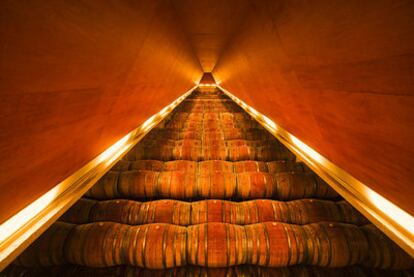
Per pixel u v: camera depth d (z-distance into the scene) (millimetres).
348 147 1728
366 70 1137
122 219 3182
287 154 5074
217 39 4355
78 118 1597
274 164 4500
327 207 3326
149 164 4477
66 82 1267
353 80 1283
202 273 2713
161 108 5242
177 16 2850
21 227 1347
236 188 3912
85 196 3977
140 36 2059
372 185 1609
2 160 994
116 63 1835
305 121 2436
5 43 787
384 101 1107
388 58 956
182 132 6422
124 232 2801
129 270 2738
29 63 930
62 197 1723
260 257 2660
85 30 1239
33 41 910
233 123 7281
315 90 1831
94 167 2252
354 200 1778
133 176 3945
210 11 2773
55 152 1463
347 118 1546
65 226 2877
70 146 1652
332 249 2646
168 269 2754
